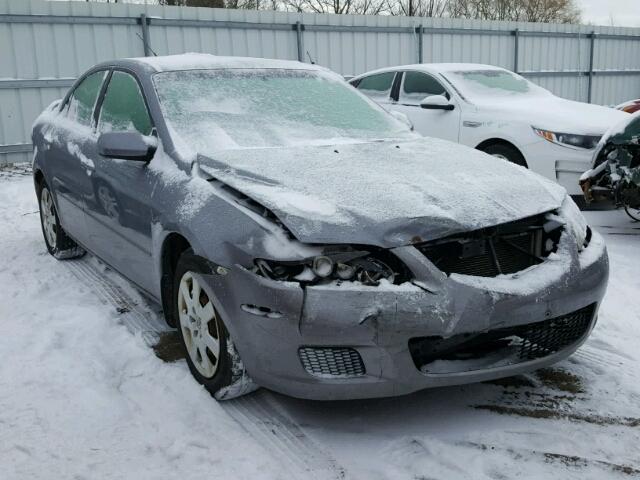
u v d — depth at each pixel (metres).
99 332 3.75
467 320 2.53
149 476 2.45
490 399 3.02
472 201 2.81
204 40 12.43
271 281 2.54
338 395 2.57
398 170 3.09
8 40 10.62
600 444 2.64
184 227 2.92
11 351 3.51
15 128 10.88
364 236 2.56
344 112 4.05
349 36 14.06
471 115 7.49
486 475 2.45
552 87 17.73
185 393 3.04
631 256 5.31
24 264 5.18
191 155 3.24
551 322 2.78
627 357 3.45
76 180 4.29
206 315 2.94
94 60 11.41
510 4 38.84
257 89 3.98
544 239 2.96
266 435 2.73
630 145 5.45
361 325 2.46
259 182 2.90
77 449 2.62
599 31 18.27
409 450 2.62
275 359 2.59
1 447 2.64
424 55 15.18
